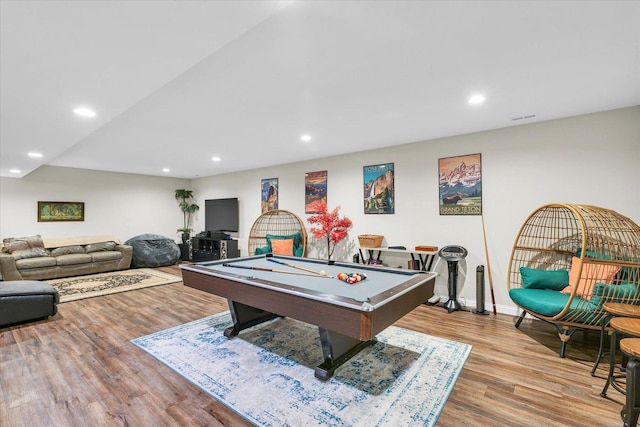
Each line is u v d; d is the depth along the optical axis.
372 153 4.85
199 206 8.29
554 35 1.80
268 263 3.61
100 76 1.95
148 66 1.83
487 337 3.00
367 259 4.86
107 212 7.09
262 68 2.19
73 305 4.11
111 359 2.56
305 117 3.29
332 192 5.36
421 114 3.22
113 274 6.10
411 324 3.36
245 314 3.13
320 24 1.67
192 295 4.60
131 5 1.27
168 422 1.79
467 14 1.60
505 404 1.95
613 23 1.69
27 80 1.99
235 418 1.83
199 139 4.19
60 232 6.43
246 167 6.64
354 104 2.92
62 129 3.08
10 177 5.88
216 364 2.47
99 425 1.77
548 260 3.41
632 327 1.90
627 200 3.02
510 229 3.67
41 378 2.27
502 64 2.16
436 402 1.96
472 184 3.92
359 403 1.96
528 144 3.54
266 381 2.22
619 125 3.05
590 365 2.45
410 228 4.45
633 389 1.66
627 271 2.65
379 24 1.68
